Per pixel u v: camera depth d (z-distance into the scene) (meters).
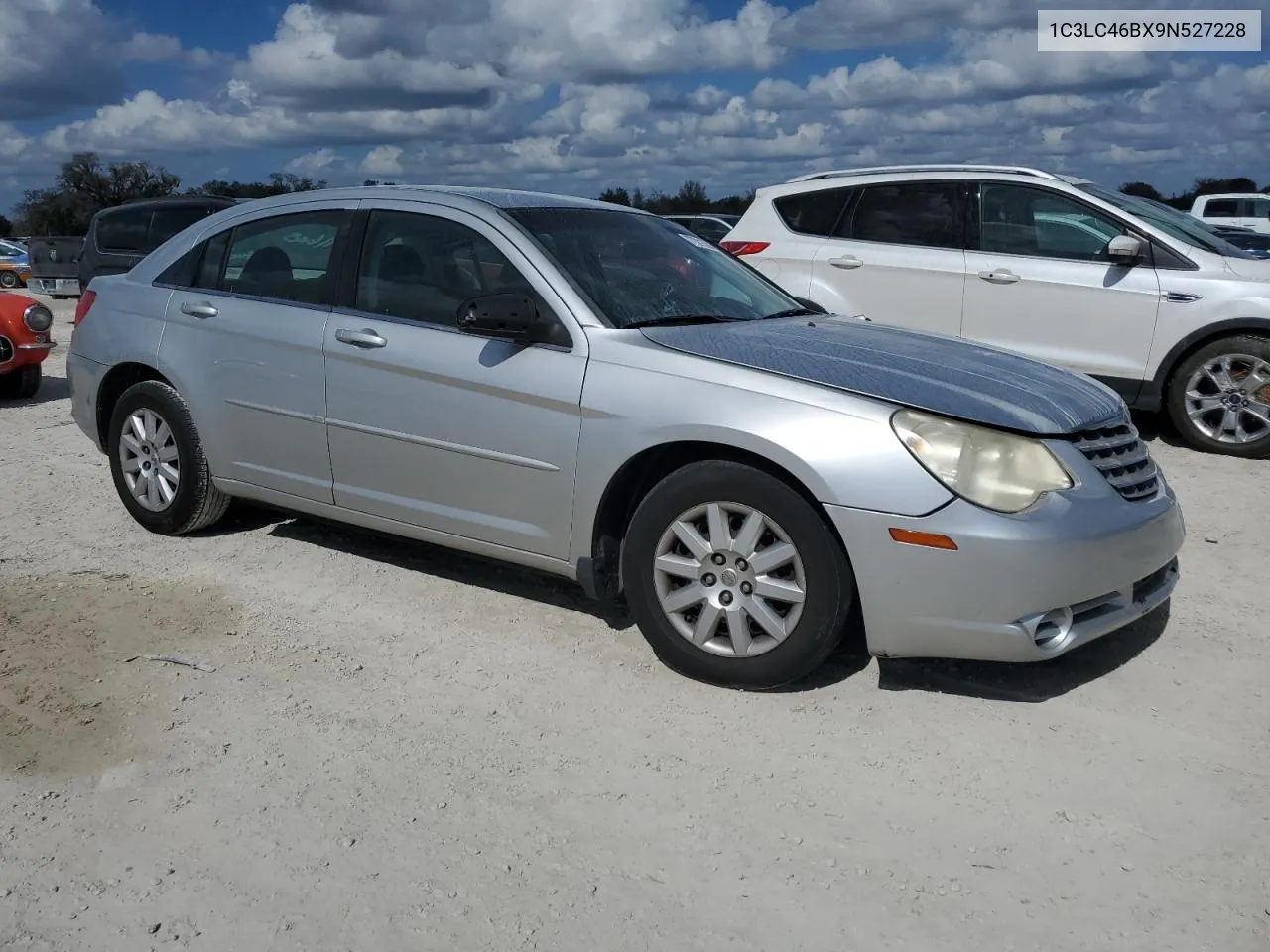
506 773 3.38
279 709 3.79
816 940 2.63
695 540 3.87
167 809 3.20
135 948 2.63
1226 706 3.76
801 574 3.69
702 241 5.38
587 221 4.78
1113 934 2.64
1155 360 7.49
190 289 5.38
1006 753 3.46
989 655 3.56
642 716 3.73
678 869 2.91
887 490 3.53
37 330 9.86
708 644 3.91
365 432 4.66
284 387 4.89
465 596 4.81
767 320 4.66
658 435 3.88
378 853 2.99
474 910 2.75
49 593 4.85
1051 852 2.96
